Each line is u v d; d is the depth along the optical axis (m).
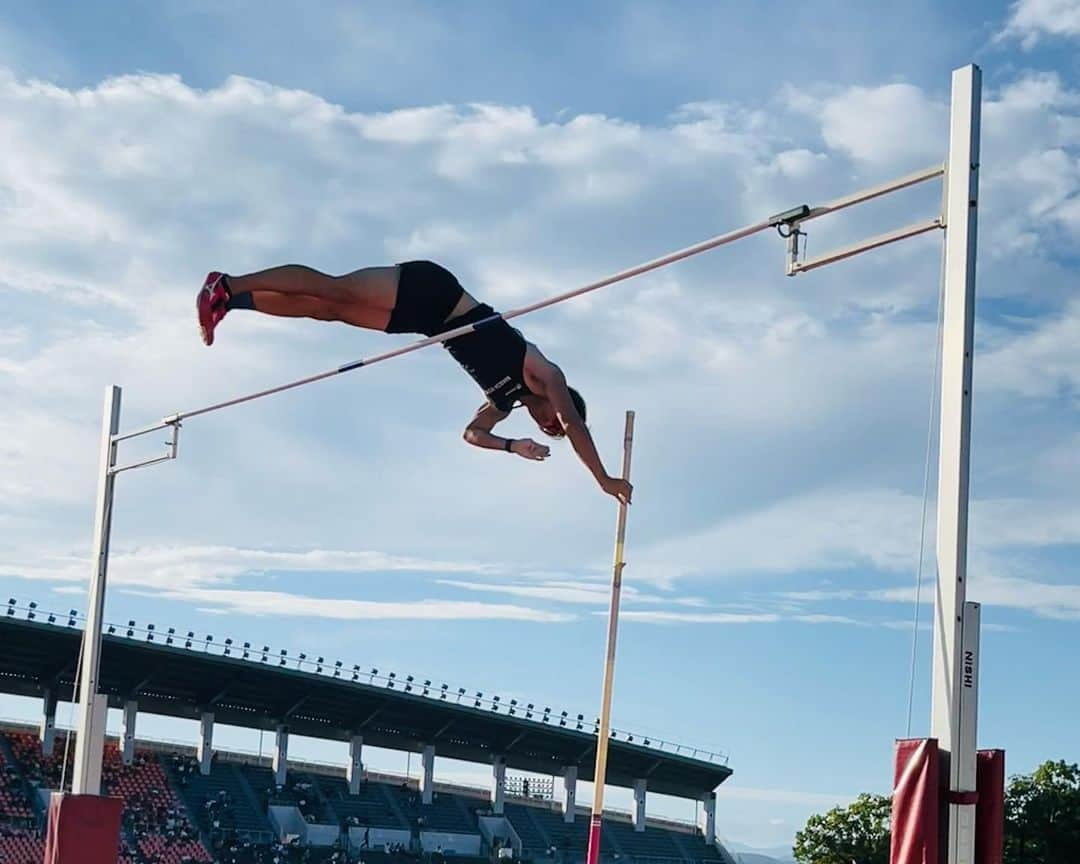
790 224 8.71
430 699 48.34
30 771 41.44
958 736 7.16
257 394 13.52
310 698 46.44
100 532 16.12
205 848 42.09
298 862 43.84
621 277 9.73
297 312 9.21
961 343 7.41
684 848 57.78
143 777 44.62
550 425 9.76
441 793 53.12
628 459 13.53
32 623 38.81
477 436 9.95
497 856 49.94
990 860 7.12
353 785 48.84
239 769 47.72
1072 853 39.25
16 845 37.97
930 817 7.11
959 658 7.19
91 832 14.70
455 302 9.34
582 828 55.06
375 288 9.14
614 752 54.47
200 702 45.25
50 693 41.59
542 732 51.91
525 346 9.34
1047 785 40.12
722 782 59.66
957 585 7.23
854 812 41.28
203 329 8.91
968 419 7.34
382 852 46.59
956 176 7.60
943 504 7.35
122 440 16.06
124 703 43.47
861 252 8.33
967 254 7.49
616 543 14.48
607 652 14.52
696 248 9.30
